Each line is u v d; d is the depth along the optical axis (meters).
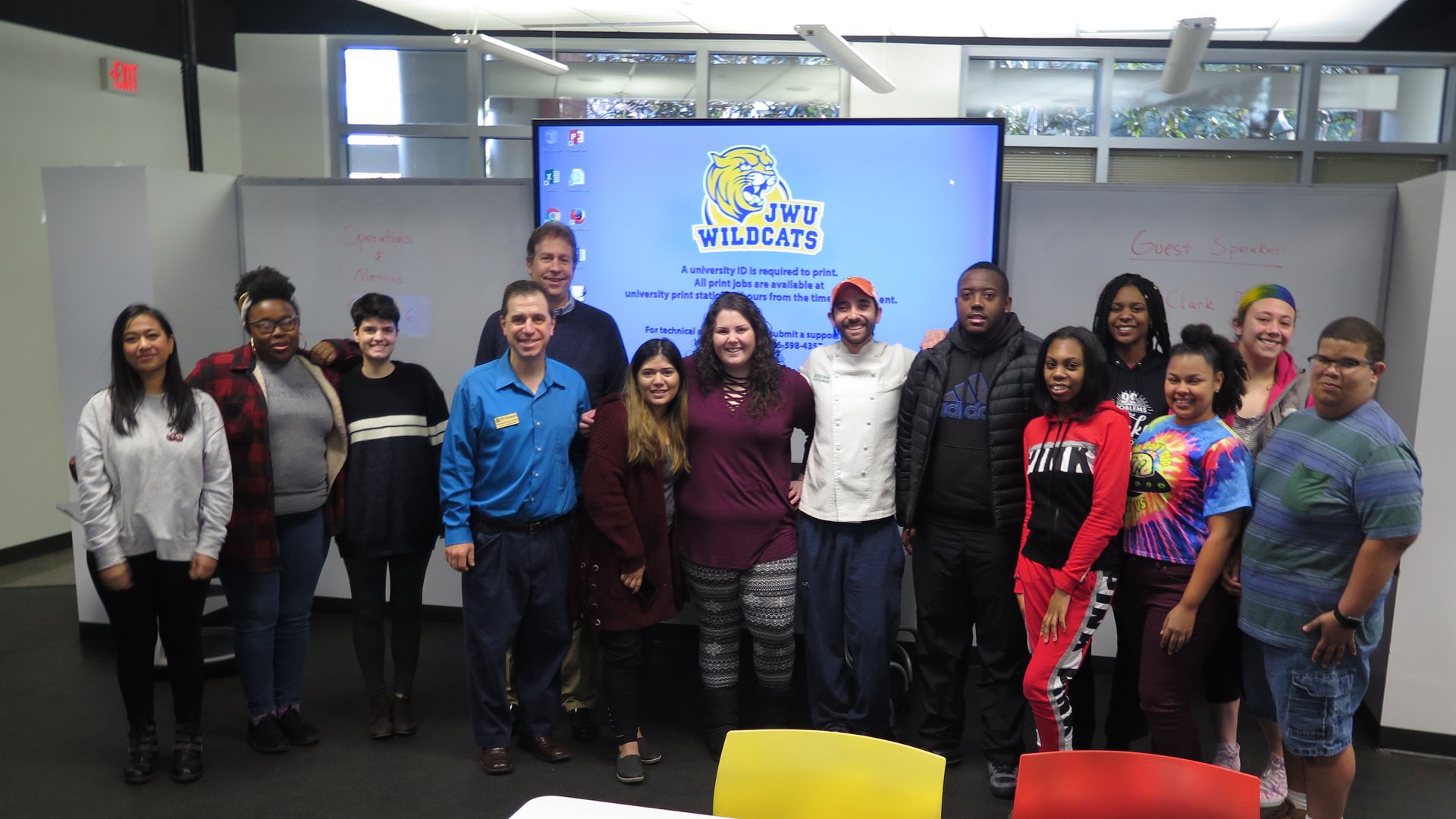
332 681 3.59
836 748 1.61
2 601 4.63
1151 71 6.94
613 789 2.81
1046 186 3.60
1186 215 3.50
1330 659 2.13
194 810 2.68
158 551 2.69
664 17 6.81
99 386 3.90
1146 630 2.42
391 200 4.07
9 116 5.43
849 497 2.86
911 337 3.75
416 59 7.66
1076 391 2.42
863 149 3.69
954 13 6.25
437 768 2.94
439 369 4.13
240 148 7.70
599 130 3.87
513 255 4.02
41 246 5.66
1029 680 2.52
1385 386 3.35
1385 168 6.70
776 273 3.82
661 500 2.85
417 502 3.06
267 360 2.91
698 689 3.58
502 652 2.87
